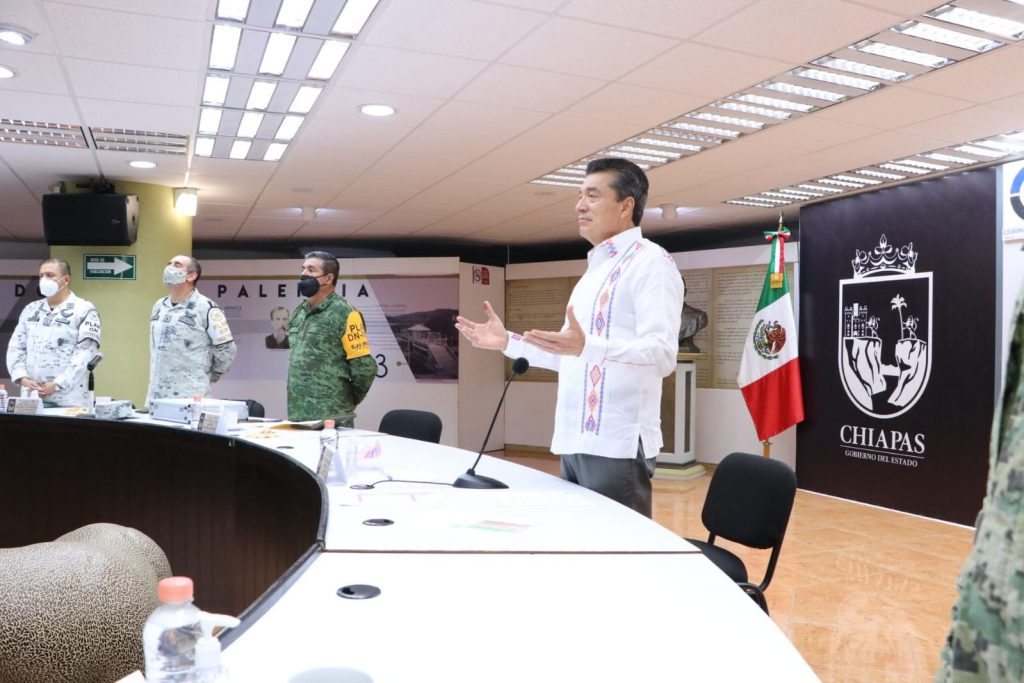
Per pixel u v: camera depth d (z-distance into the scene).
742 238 9.23
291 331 4.02
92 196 6.00
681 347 8.49
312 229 9.10
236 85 4.12
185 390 4.39
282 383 9.41
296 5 3.21
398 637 1.06
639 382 2.04
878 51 3.65
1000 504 0.58
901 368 6.18
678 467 7.94
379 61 3.75
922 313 6.04
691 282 8.48
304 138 5.12
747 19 3.24
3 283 9.22
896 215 6.31
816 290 7.00
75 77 3.95
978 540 0.60
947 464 5.81
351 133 5.00
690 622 1.13
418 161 5.73
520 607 1.19
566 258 10.70
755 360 7.19
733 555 2.57
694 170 5.92
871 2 3.07
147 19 3.26
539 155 5.54
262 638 1.05
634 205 2.15
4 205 7.48
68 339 4.59
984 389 5.59
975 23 3.30
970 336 5.70
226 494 3.03
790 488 2.42
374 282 9.28
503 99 4.30
